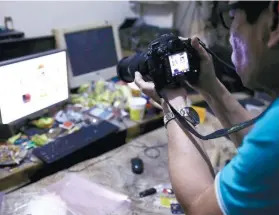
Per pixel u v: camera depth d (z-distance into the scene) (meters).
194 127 0.63
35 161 1.12
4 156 1.11
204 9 1.71
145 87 0.69
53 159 1.12
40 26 1.63
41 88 1.31
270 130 0.41
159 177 1.06
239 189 0.43
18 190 0.97
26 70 1.22
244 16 0.46
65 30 1.49
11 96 1.19
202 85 0.75
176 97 0.67
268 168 0.41
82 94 1.60
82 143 1.23
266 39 0.44
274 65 0.46
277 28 0.42
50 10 1.64
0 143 1.22
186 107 0.64
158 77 0.68
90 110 1.49
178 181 0.54
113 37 1.70
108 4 1.88
